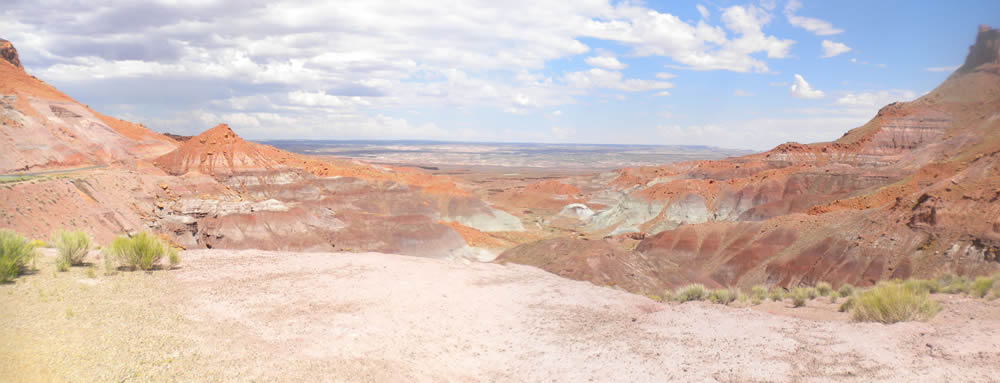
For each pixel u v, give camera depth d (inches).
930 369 333.4
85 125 4879.4
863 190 4397.1
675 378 372.2
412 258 927.0
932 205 2201.0
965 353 358.0
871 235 2388.0
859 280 2229.3
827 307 684.7
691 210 5339.6
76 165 4192.9
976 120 4493.1
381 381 367.2
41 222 2084.2
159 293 540.4
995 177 2194.9
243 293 570.6
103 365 325.4
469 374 414.6
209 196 3998.5
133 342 374.0
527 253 2797.7
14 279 554.6
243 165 5132.9
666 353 429.1
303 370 365.7
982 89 4675.2
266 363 369.4
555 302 650.2
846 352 387.9
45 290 509.0
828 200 4670.3
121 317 434.9
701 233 3388.3
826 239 2603.3
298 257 842.2
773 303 786.2
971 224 2011.6
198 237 3472.0
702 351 426.9
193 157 5000.0
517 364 437.4
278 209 3858.3
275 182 5162.4
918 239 2160.4
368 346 438.3
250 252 876.6
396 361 413.7
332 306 548.4
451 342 481.4
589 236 5378.9
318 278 682.2
